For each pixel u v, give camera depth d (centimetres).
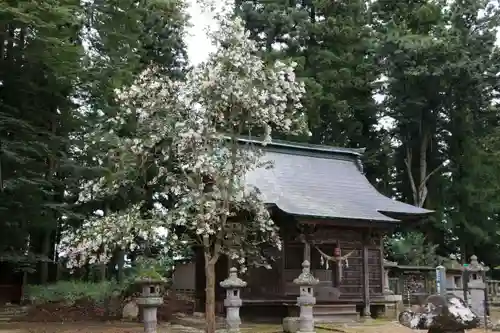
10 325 1653
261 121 1102
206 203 1036
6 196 1903
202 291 2155
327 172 2344
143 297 1268
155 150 1123
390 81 3344
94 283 2222
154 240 1058
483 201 3441
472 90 3306
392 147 3712
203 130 1055
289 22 3425
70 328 1587
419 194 3547
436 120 3591
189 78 1091
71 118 2153
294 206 1862
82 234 1019
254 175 2084
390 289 2288
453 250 3675
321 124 3534
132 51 2459
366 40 3497
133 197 2088
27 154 1991
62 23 1802
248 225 1257
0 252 2011
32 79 2008
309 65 3478
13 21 1667
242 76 1058
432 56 3197
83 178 2041
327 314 1848
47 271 2438
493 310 2239
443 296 575
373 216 1948
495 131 3572
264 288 1919
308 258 1883
